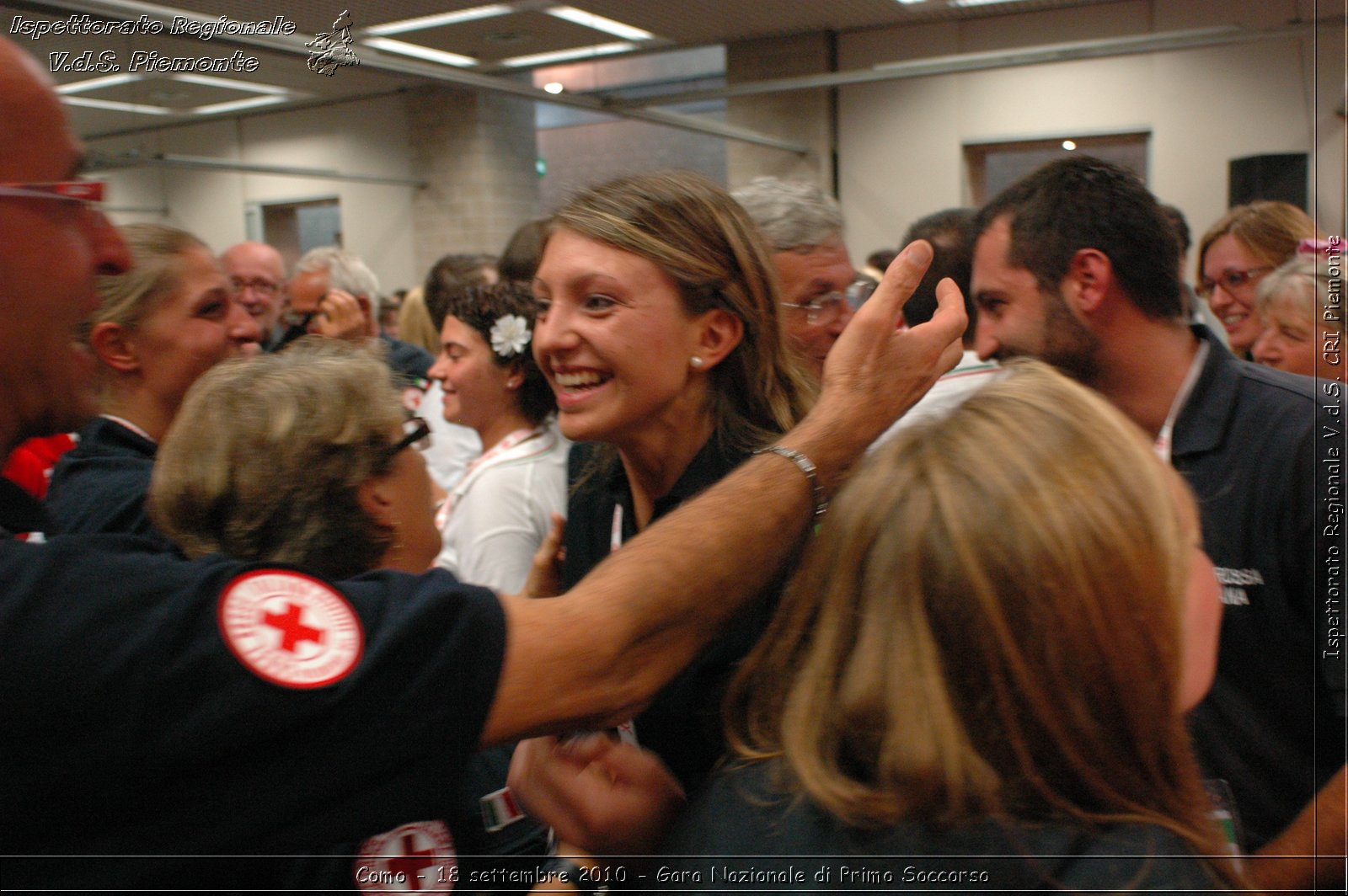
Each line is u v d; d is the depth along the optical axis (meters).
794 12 6.14
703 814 0.63
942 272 1.75
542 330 0.92
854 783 0.57
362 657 0.59
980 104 6.86
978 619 0.55
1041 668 0.55
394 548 0.87
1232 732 1.08
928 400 1.15
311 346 0.93
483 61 4.47
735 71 7.07
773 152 7.47
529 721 0.61
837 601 0.62
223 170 6.14
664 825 0.77
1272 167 5.32
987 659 0.55
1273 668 1.09
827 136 7.30
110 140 5.56
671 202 0.91
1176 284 1.19
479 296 1.79
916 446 0.62
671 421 0.96
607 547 1.08
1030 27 6.54
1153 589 0.56
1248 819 1.08
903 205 7.20
